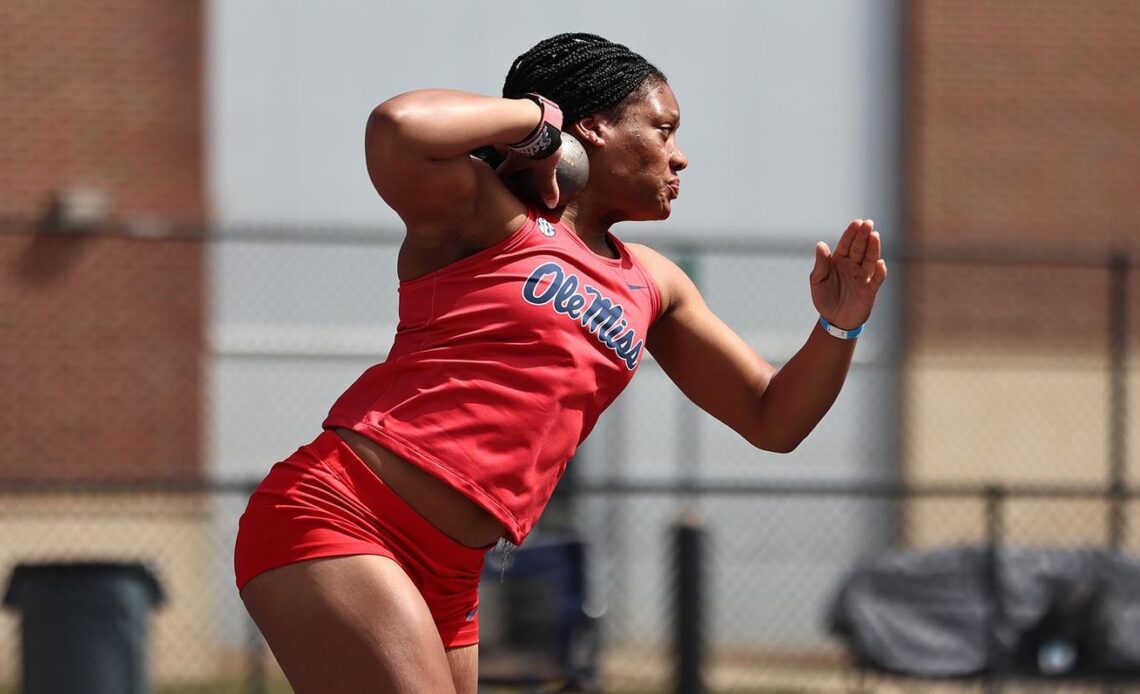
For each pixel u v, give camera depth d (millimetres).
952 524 42688
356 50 43469
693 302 13531
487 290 11594
